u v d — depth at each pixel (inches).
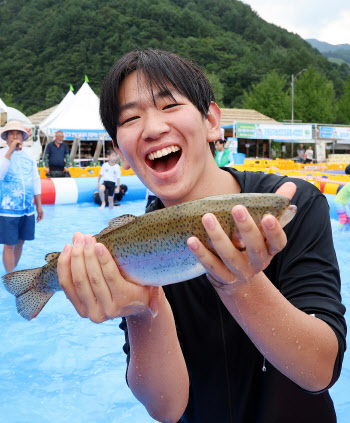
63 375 148.6
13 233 236.1
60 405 131.0
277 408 60.6
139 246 51.5
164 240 50.2
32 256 282.8
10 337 175.2
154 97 57.6
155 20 5802.2
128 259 52.3
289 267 58.3
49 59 5083.7
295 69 4744.1
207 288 64.5
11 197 234.2
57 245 315.6
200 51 4997.5
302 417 60.6
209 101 62.8
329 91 3100.4
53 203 534.9
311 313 53.8
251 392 64.0
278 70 4677.7
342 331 53.1
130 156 60.9
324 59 5713.6
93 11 5565.9
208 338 65.2
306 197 61.2
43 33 5383.9
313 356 50.7
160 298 61.0
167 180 58.7
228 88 4461.1
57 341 172.6
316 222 59.8
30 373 149.3
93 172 724.0
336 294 56.0
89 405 132.3
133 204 547.2
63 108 1144.2
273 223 39.2
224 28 7032.5
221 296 49.1
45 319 193.6
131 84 59.1
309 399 61.0
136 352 63.1
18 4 6786.4
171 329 62.7
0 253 291.0
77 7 5585.6
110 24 5260.8
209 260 43.4
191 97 59.1
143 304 52.5
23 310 67.7
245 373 64.0
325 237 59.9
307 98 2933.1
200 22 5930.1
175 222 49.4
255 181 65.5
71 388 141.0
